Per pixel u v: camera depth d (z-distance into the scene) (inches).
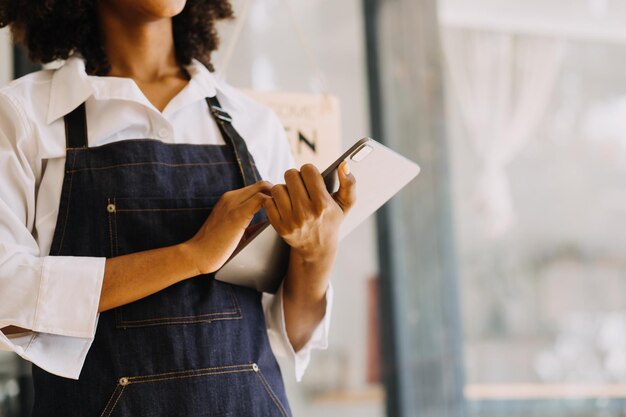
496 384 169.8
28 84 43.4
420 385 126.7
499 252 178.2
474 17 183.9
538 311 176.7
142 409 38.5
